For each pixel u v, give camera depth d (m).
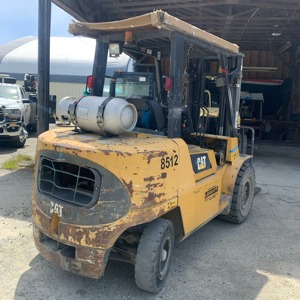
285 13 10.27
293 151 13.16
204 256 4.38
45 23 7.28
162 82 4.59
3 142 12.27
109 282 3.69
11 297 3.37
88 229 3.16
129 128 3.47
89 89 4.35
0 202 5.91
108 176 3.11
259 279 3.89
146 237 3.37
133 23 3.52
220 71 4.76
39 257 4.12
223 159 5.11
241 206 5.39
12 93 12.02
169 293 3.54
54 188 3.48
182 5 9.50
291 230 5.34
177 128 3.76
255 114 16.50
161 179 3.34
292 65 16.02
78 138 3.52
